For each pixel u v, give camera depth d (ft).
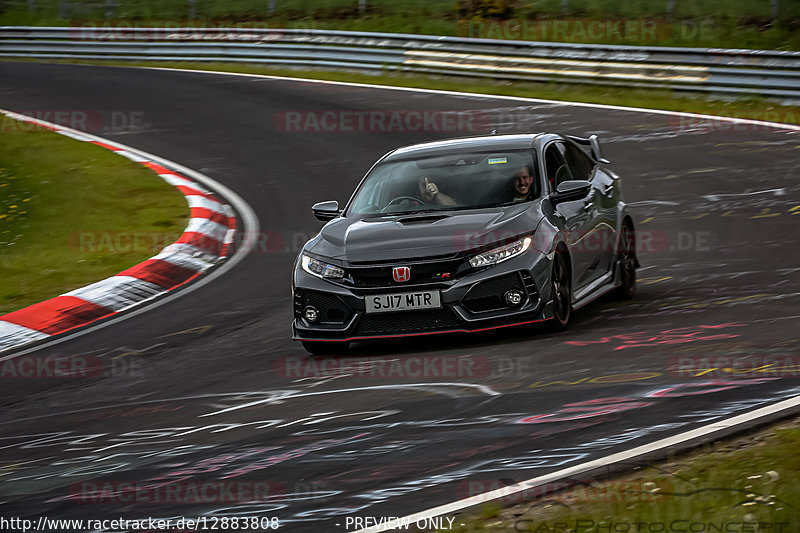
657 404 63.05
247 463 60.23
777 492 45.75
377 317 85.20
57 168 199.82
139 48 342.23
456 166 96.48
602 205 101.50
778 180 157.89
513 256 84.48
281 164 197.98
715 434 55.42
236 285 123.54
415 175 96.48
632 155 184.03
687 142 190.19
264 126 232.53
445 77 276.00
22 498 58.13
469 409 66.54
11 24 400.47
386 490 52.85
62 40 360.07
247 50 321.11
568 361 76.74
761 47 268.21
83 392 85.20
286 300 113.70
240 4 388.16
